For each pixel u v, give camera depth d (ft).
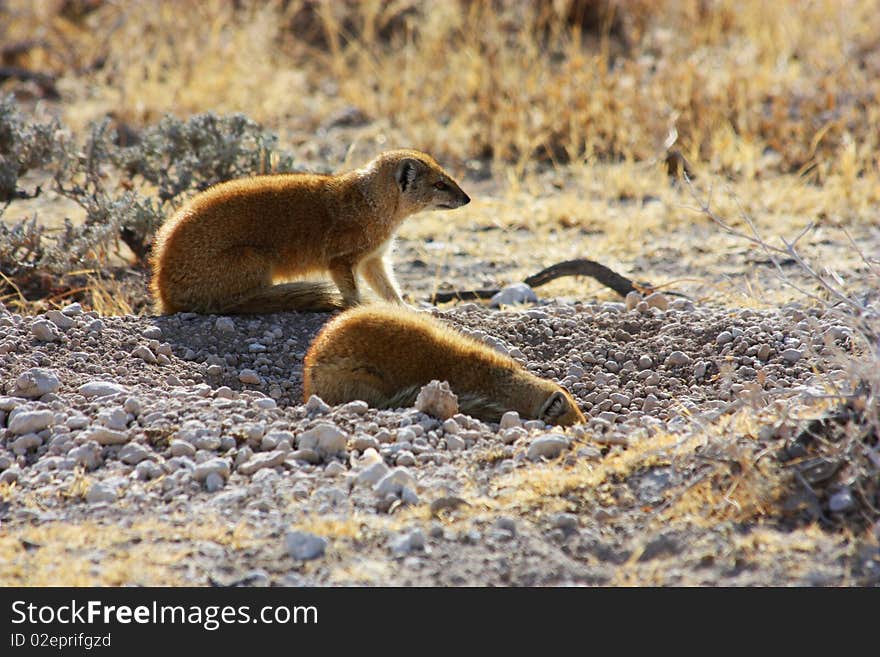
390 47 80.18
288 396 33.76
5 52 75.82
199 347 35.88
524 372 31.19
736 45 74.54
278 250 38.75
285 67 75.87
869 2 79.15
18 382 30.30
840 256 49.88
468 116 69.26
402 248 53.31
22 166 48.98
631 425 28.78
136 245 47.09
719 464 24.94
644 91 67.05
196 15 77.36
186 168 48.75
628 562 22.67
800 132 63.31
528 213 56.80
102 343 34.47
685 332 36.17
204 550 23.30
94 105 69.41
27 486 26.22
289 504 24.94
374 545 23.31
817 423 25.26
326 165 61.05
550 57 76.95
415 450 27.22
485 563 22.70
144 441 27.86
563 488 24.98
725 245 52.34
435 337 31.30
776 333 35.06
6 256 43.88
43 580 22.43
